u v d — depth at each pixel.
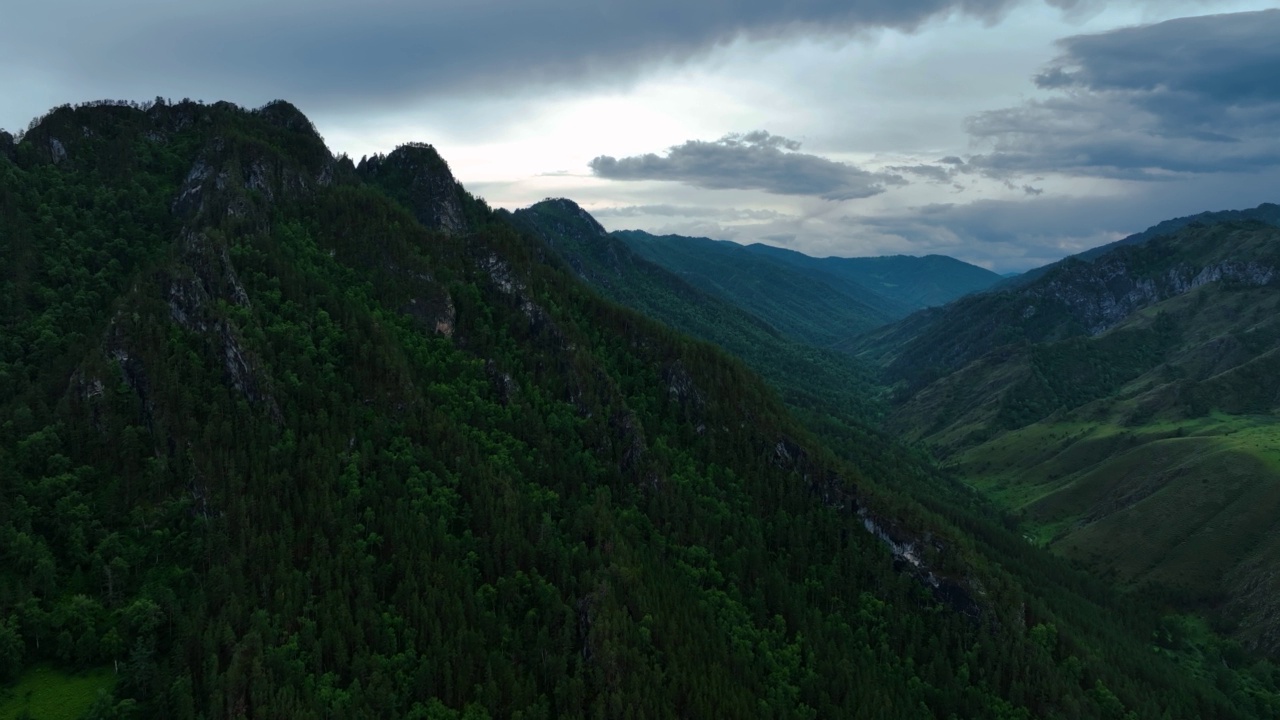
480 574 183.88
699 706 167.38
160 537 168.25
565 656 171.00
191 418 182.38
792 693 182.12
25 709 143.62
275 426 190.00
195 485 176.00
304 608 159.12
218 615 157.00
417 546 179.00
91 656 153.25
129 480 176.00
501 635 171.75
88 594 161.25
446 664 158.75
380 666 154.62
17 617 151.50
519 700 159.25
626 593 187.88
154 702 145.38
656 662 175.25
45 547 162.75
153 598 159.38
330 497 180.75
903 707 187.75
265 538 168.00
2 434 177.25
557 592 182.25
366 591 165.75
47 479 171.00
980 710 192.25
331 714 145.25
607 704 162.75
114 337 192.38
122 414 184.50
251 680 145.12
